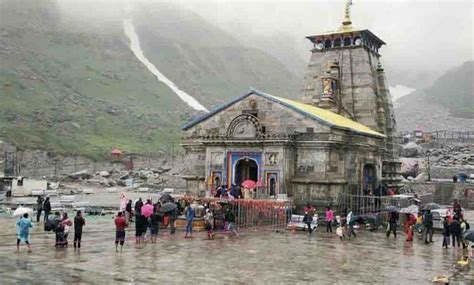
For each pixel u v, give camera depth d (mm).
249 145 42750
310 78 57625
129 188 93312
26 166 120062
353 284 19609
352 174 44375
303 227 36844
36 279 18609
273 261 24031
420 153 105625
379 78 57250
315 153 41438
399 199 42250
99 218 43125
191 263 22828
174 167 115375
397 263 24719
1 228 33688
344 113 54656
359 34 55312
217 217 35781
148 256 24422
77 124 179375
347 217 35812
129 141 178750
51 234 31391
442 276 21016
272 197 41219
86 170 114500
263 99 43750
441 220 41281
